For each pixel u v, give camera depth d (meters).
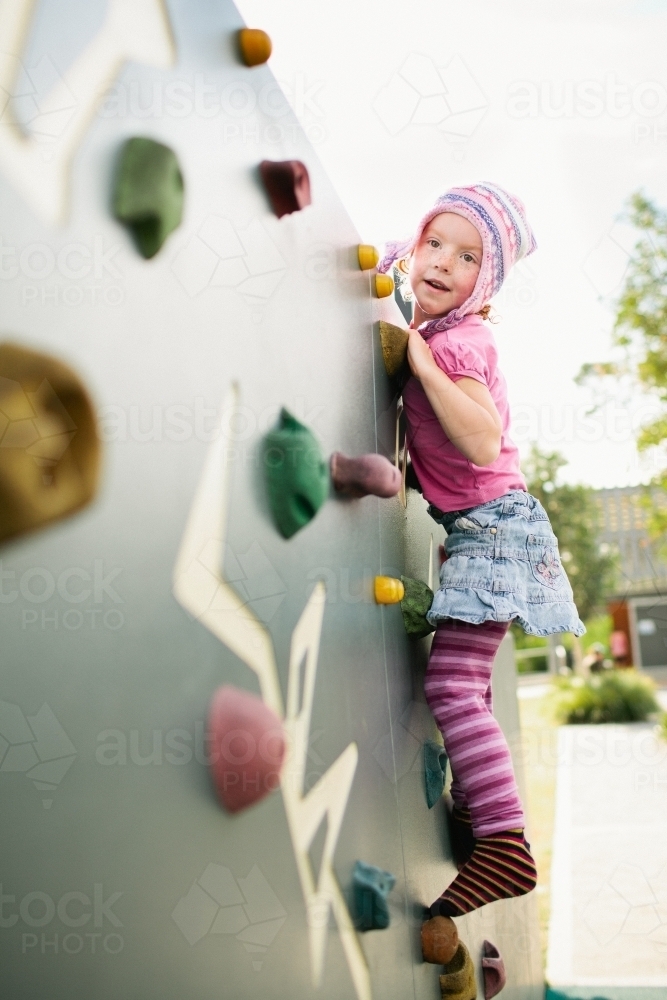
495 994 1.52
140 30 0.68
